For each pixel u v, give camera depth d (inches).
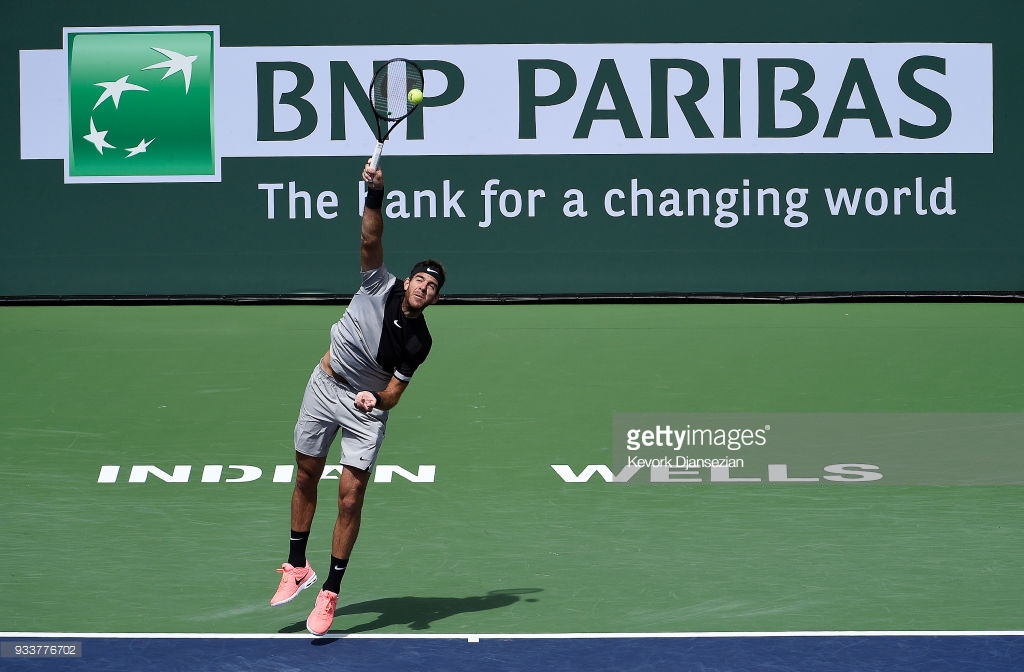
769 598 1101.1
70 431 1663.4
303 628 1026.7
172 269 2502.5
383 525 1318.9
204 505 1382.9
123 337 2180.1
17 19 2470.5
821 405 1793.8
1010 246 2486.5
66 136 2487.7
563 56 2465.6
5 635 1009.5
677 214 2485.2
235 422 1704.0
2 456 1562.5
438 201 2482.8
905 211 2484.0
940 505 1373.0
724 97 2465.6
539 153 2479.1
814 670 932.6
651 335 2180.1
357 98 2472.9
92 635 1007.6
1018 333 2192.4
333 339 1008.2
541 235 2490.2
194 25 2469.2
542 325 2262.6
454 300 2470.5
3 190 2496.3
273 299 2484.0
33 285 2506.2
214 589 1125.1
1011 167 2479.1
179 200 2496.3
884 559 1204.5
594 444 1616.6
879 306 2442.2
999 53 2468.0
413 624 1034.7
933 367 1978.3
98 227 2500.0
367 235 987.9
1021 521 1318.9
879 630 1019.9
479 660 952.3
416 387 1863.9
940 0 2454.5
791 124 2471.7
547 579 1154.0
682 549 1238.3
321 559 1210.0
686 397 1824.6
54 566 1188.5
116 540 1266.0
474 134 2477.9
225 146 2485.2
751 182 2481.5
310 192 2492.6
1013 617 1050.7
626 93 2468.0
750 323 2281.0
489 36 2464.3
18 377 1916.8
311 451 1018.7
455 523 1325.0
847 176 2479.1
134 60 2475.4
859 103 2468.0
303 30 2466.8
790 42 2459.4
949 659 953.5
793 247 2487.7
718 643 988.6
